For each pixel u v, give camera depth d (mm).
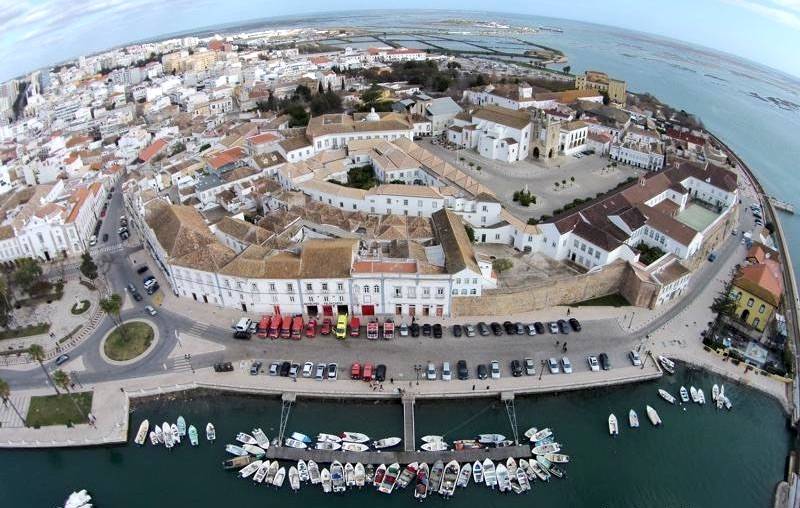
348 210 169500
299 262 127500
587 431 106125
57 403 110625
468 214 160000
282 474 96250
